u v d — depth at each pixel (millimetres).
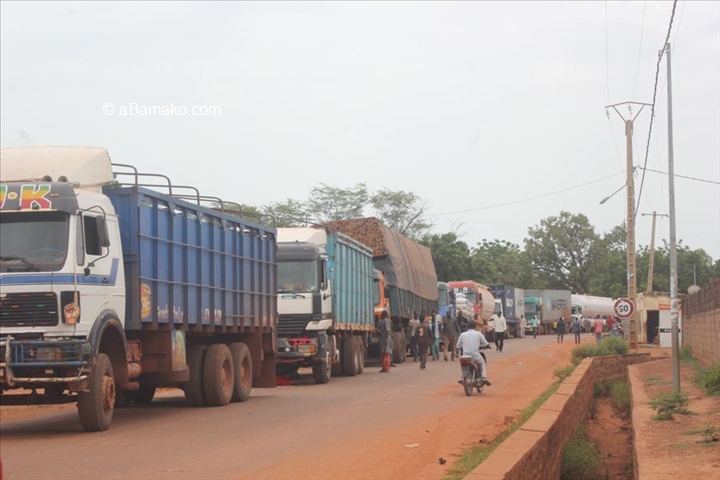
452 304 48562
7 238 12328
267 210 66812
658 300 58125
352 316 27969
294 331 23219
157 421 14445
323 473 9359
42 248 12281
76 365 12047
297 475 9242
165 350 15109
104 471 9492
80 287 12438
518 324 74625
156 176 14852
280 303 23188
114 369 13680
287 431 12969
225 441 11891
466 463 9727
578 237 132500
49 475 9242
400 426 13523
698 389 19781
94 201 13133
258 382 20547
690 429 12930
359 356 27984
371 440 11945
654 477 9133
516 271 116750
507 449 8547
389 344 29203
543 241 133375
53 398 12797
